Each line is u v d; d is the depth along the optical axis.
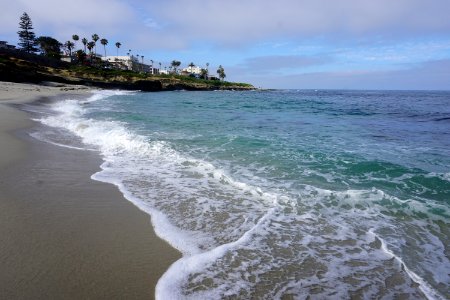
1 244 4.07
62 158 8.75
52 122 15.70
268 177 7.51
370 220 5.27
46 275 3.48
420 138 13.16
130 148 10.43
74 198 5.85
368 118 21.83
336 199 6.10
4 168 7.36
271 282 3.59
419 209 5.65
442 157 9.55
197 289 3.40
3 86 41.31
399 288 3.56
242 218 5.27
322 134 13.88
